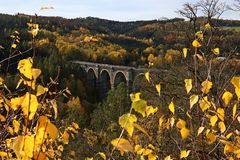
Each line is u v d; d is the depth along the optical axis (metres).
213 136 2.76
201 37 3.35
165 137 4.18
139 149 3.07
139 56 90.94
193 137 3.15
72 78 73.12
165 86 4.73
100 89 88.25
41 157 1.90
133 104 1.92
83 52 95.25
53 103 2.41
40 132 1.90
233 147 2.69
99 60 94.12
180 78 5.45
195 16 3.59
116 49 103.19
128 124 1.90
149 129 4.17
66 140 3.17
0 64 3.29
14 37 3.42
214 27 3.60
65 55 91.06
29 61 2.01
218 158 3.21
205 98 2.78
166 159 3.23
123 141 1.87
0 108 2.62
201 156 3.14
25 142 1.88
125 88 34.41
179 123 2.80
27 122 1.96
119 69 76.94
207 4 3.60
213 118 2.73
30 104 1.97
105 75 88.44
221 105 3.03
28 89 1.99
